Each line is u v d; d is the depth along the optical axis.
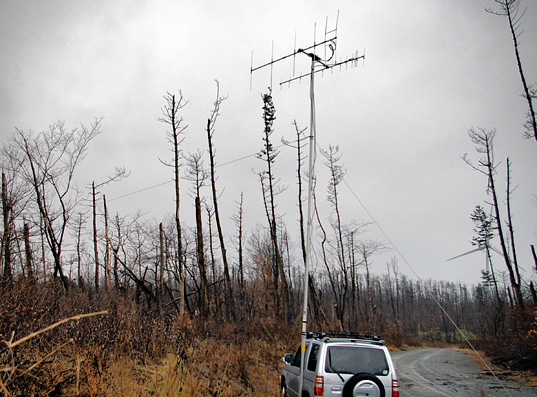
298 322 23.55
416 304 109.06
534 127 23.16
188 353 10.84
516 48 23.98
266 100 31.03
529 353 22.66
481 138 31.66
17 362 6.77
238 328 20.94
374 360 7.91
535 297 28.53
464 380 18.19
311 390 7.85
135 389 7.71
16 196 16.73
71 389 6.94
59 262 18.83
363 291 88.62
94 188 30.78
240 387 10.48
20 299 8.41
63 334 8.97
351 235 44.03
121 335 10.64
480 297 69.88
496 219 30.88
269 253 30.22
